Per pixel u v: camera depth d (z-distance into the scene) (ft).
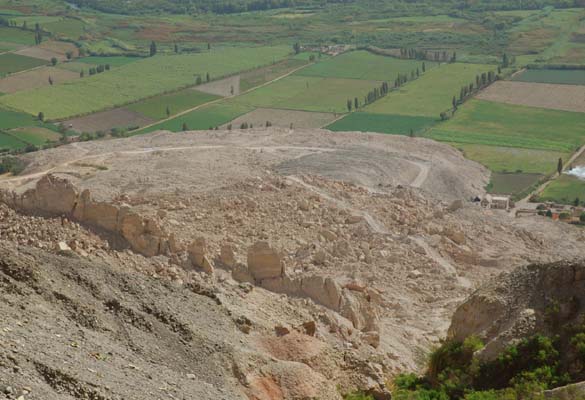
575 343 200.03
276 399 184.03
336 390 195.62
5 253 183.73
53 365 150.92
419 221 419.13
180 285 214.90
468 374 208.33
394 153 621.72
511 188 633.61
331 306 252.01
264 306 226.17
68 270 190.29
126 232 272.10
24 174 546.26
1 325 158.40
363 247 353.10
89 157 561.02
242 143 620.49
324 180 470.80
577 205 594.65
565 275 216.54
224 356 185.37
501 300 222.69
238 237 339.77
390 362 226.38
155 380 163.94
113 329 179.93
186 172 486.79
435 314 293.64
